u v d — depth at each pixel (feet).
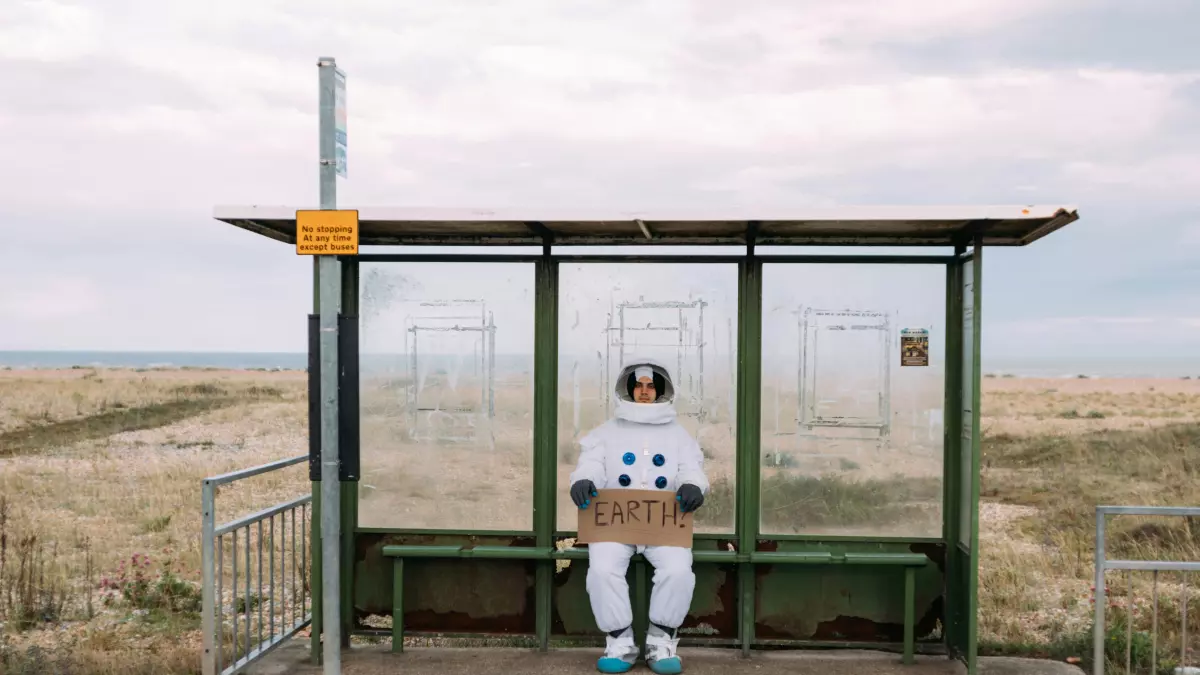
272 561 18.84
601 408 18.70
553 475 18.75
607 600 17.02
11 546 30.58
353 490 19.03
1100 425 88.12
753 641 18.38
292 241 18.72
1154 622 16.62
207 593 16.26
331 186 14.26
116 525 35.70
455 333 18.94
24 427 79.56
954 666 17.61
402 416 19.01
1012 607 24.48
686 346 18.62
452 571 18.92
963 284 17.90
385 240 19.63
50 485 46.03
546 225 17.52
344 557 18.95
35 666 18.26
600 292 18.74
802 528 18.44
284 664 17.90
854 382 18.42
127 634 21.44
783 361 18.51
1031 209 15.20
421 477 18.95
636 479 17.72
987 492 47.19
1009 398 176.65
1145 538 32.96
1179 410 125.29
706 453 18.56
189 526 35.35
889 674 17.15
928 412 18.30
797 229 17.81
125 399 111.34
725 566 18.57
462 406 18.92
